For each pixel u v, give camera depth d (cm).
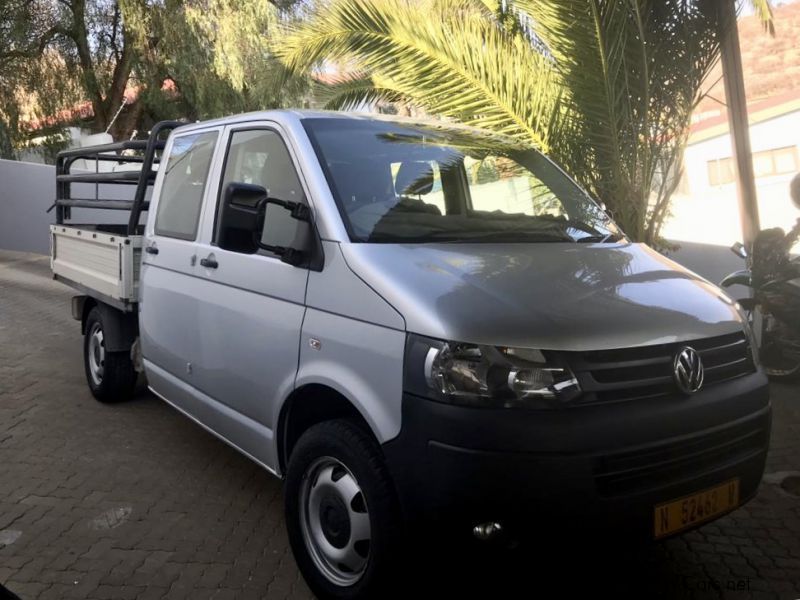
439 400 266
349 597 306
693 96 658
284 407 344
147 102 2089
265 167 391
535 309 281
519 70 660
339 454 305
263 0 1842
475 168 406
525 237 369
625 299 301
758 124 855
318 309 323
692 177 891
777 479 461
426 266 305
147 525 402
